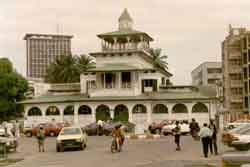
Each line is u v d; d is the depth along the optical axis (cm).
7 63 8994
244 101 9981
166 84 9344
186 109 7825
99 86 8200
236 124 4091
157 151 3559
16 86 8850
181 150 3578
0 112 8650
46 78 13150
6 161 3209
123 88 8069
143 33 8625
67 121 8038
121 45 8700
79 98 8100
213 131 3112
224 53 10650
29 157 3509
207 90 9900
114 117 7644
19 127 7762
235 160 928
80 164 2805
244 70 10000
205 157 2938
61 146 3916
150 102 7800
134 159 2995
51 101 8069
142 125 7725
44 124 6931
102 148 4109
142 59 8788
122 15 9038
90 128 6438
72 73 12638
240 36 10350
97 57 8600
